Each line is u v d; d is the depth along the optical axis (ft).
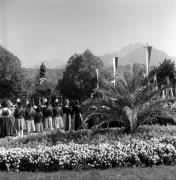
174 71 109.81
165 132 36.50
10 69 175.94
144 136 34.32
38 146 31.73
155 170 26.61
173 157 29.22
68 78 182.91
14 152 28.53
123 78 37.06
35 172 26.81
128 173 25.73
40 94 168.96
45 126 60.49
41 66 192.95
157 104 36.04
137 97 35.47
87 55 185.47
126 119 36.78
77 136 35.86
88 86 176.24
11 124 53.47
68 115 58.34
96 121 37.55
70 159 27.27
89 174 25.54
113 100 36.29
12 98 174.19
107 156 27.63
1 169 27.96
